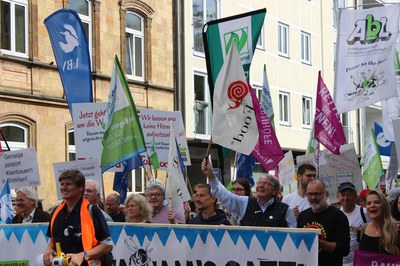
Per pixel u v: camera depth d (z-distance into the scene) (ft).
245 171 41.42
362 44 40.55
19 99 63.41
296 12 110.42
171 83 82.58
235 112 29.73
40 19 66.44
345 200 29.60
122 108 34.53
